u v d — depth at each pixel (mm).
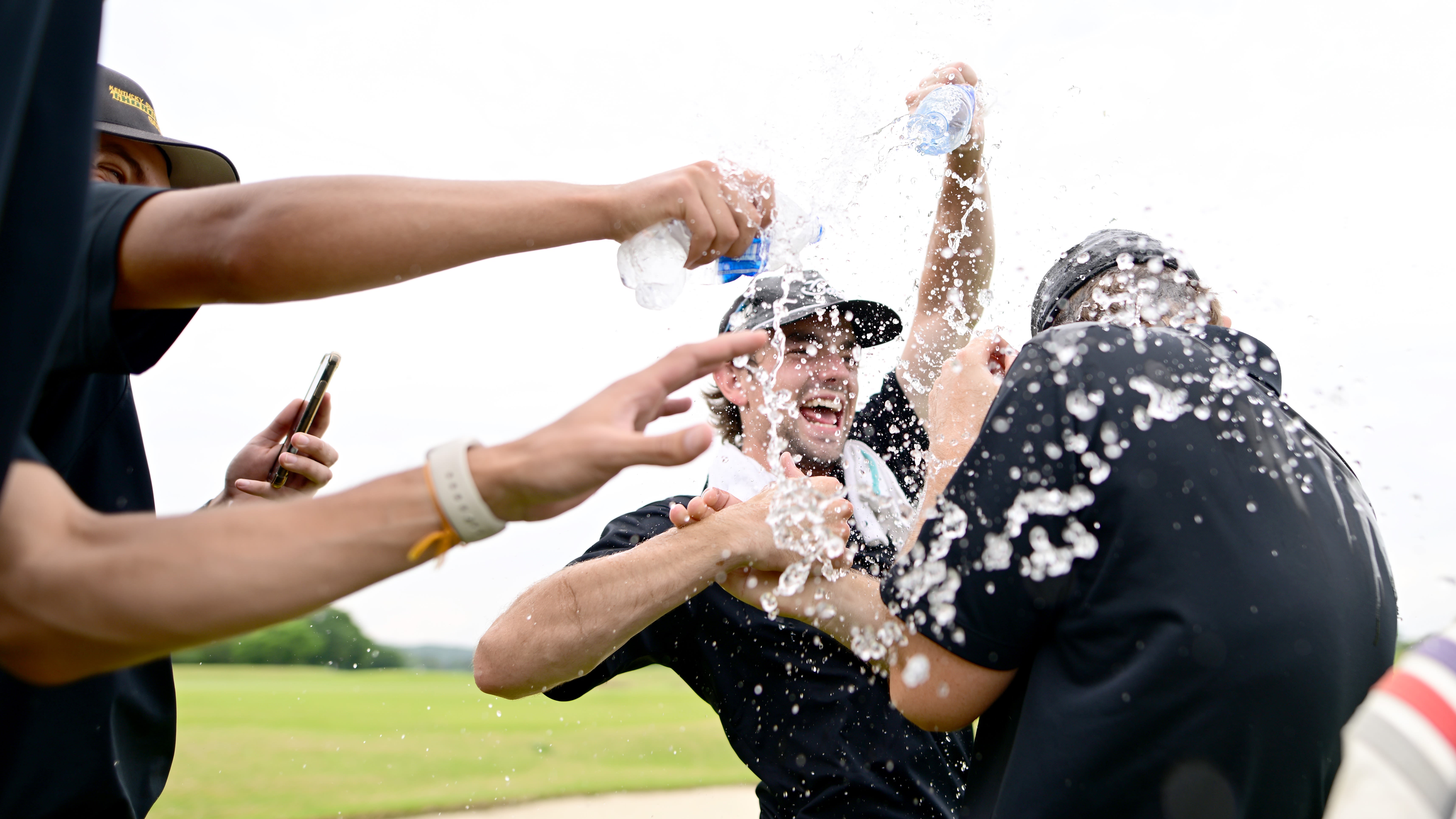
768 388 1997
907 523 1916
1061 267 1386
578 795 7023
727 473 1959
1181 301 1314
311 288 854
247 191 868
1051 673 1074
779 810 1708
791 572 1376
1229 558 981
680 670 1881
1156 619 984
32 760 1072
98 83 682
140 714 1245
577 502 714
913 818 1604
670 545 1481
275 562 651
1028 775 1028
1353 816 583
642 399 737
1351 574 1026
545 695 1692
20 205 635
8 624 651
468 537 688
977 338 1600
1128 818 981
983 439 1126
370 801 6906
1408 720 589
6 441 618
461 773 8039
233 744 9438
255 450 1607
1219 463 1023
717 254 1069
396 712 11828
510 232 916
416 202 879
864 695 1677
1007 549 1075
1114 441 1037
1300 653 950
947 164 1900
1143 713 970
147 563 637
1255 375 1191
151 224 852
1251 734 946
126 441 1211
